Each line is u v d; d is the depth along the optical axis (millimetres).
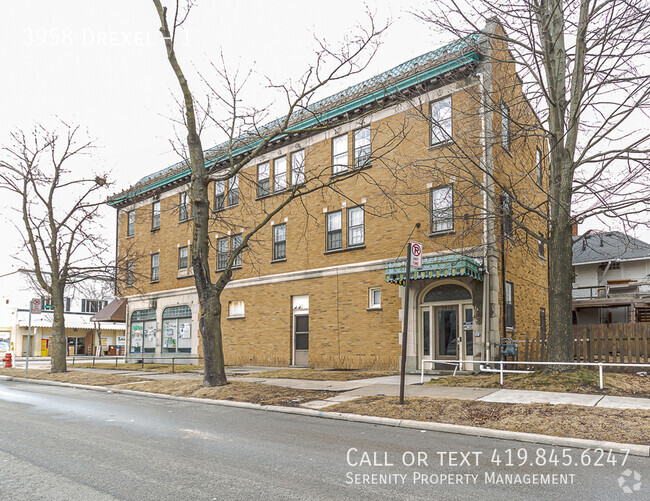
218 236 26047
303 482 5598
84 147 24672
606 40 11688
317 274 21109
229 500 5000
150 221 31219
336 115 20750
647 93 11484
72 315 53031
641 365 10617
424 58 18938
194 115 14211
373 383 14211
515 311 18016
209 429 8742
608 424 7984
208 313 14125
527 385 11898
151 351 30078
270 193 23516
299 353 21812
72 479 5715
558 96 12953
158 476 5812
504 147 17469
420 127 18219
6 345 48375
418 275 16125
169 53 13680
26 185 21547
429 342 17609
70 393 15320
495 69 16375
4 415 10508
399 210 18609
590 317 28766
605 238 31016
